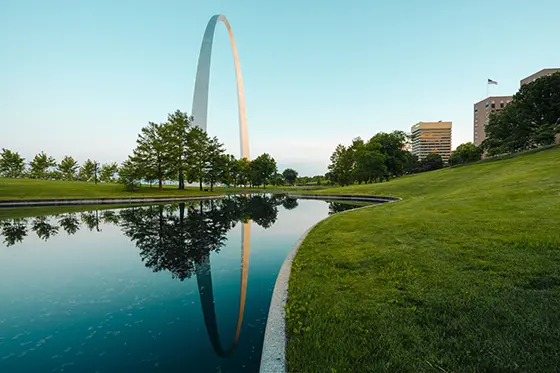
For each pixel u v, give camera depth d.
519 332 2.76
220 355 3.35
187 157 43.56
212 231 12.02
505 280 3.99
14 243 9.75
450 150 143.75
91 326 4.06
